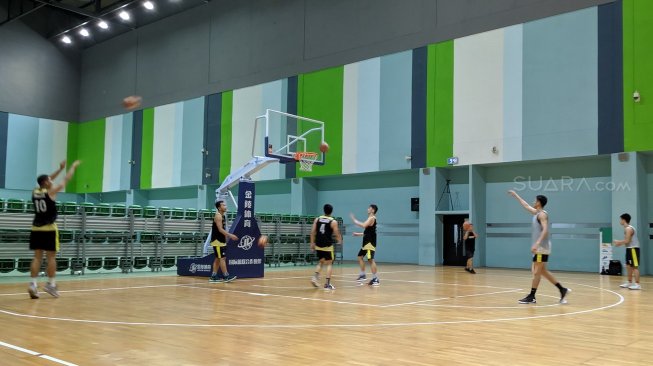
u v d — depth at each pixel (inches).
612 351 206.2
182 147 1092.5
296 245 768.3
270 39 986.7
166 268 632.4
